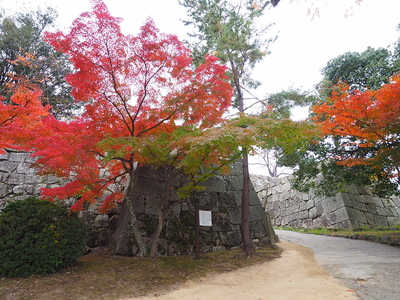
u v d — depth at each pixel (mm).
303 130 5020
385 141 7273
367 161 7660
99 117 5594
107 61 5113
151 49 5160
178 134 5477
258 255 7355
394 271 5078
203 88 5672
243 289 4566
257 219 9320
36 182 9078
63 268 5500
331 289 4266
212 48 9023
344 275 5043
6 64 13211
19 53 13086
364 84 10750
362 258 6500
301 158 10523
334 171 10539
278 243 9484
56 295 4172
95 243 8344
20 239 5215
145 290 4555
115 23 4738
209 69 5914
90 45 4887
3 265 4922
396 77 6664
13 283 4641
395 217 15680
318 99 8656
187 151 5078
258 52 8531
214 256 7234
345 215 13070
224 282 5051
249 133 4520
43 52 14211
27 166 9211
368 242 9312
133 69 5402
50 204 5766
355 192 14477
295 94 8414
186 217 8266
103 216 9055
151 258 6527
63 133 5367
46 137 4930
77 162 5020
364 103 6523
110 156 5195
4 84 12109
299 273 5496
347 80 11148
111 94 5422
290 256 7352
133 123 5855
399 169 8594
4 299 4004
